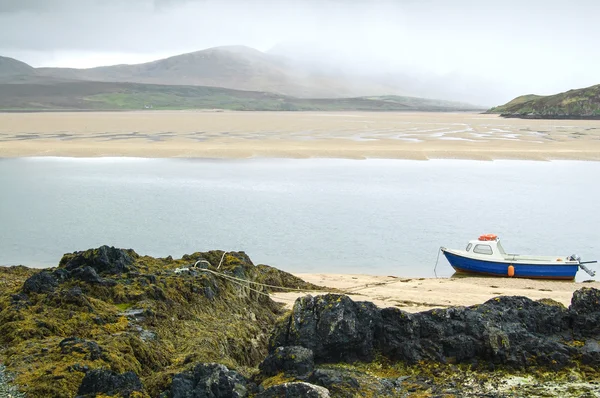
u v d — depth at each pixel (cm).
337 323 1434
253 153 8600
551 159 8369
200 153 8581
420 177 6806
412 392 1320
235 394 1221
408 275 3541
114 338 1688
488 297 2908
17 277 2658
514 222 4806
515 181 6644
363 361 1452
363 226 4603
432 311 1522
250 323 2247
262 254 3866
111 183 6253
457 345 1436
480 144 9912
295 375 1316
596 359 1390
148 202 5341
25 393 1348
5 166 7481
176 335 1905
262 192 5844
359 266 3675
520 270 3519
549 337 1493
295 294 2892
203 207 5156
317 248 4019
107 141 10262
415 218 4881
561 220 4888
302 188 6066
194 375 1283
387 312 1502
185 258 2689
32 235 4216
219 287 2362
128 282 2133
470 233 4462
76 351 1541
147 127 13938
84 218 4728
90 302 1916
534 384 1341
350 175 6875
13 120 17050
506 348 1418
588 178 6881
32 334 1667
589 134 12306
